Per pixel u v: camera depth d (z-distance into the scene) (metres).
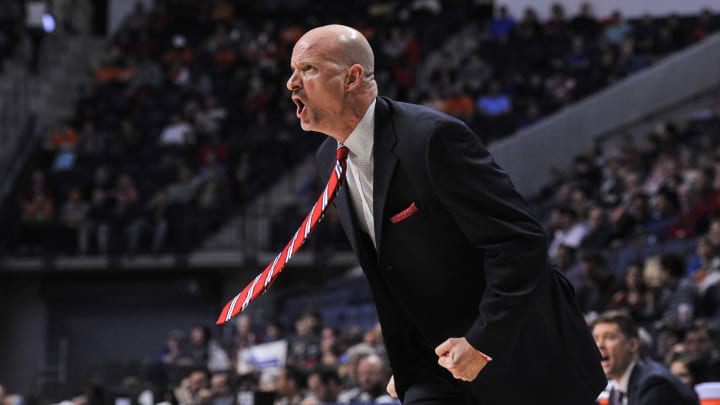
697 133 20.20
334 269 22.98
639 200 15.14
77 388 16.91
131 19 33.25
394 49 28.61
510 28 29.28
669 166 17.08
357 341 12.93
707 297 10.91
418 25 30.53
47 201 24.38
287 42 30.50
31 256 23.55
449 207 3.42
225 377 11.28
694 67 24.42
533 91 25.97
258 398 7.76
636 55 26.20
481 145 3.47
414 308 3.68
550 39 28.08
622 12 28.91
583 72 26.22
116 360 24.22
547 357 3.60
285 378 10.52
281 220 23.28
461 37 29.83
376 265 3.78
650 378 5.87
